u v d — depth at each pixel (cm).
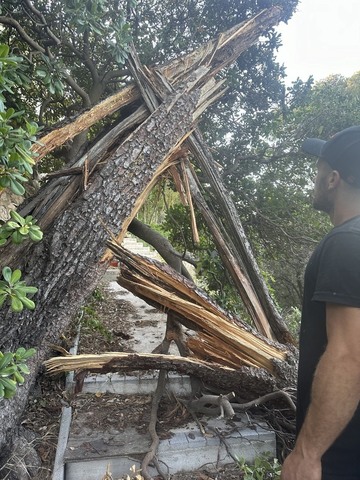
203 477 215
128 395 272
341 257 108
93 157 269
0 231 162
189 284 243
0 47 158
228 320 243
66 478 206
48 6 314
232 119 449
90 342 357
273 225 439
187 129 301
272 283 488
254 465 225
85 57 348
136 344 360
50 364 221
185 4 400
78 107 399
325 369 104
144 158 267
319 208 146
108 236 248
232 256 312
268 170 450
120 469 211
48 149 254
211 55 339
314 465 108
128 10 324
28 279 223
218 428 240
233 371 234
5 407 211
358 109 417
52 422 248
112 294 562
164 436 228
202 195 356
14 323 219
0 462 207
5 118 158
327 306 109
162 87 308
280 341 296
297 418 134
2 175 155
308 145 166
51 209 246
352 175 127
